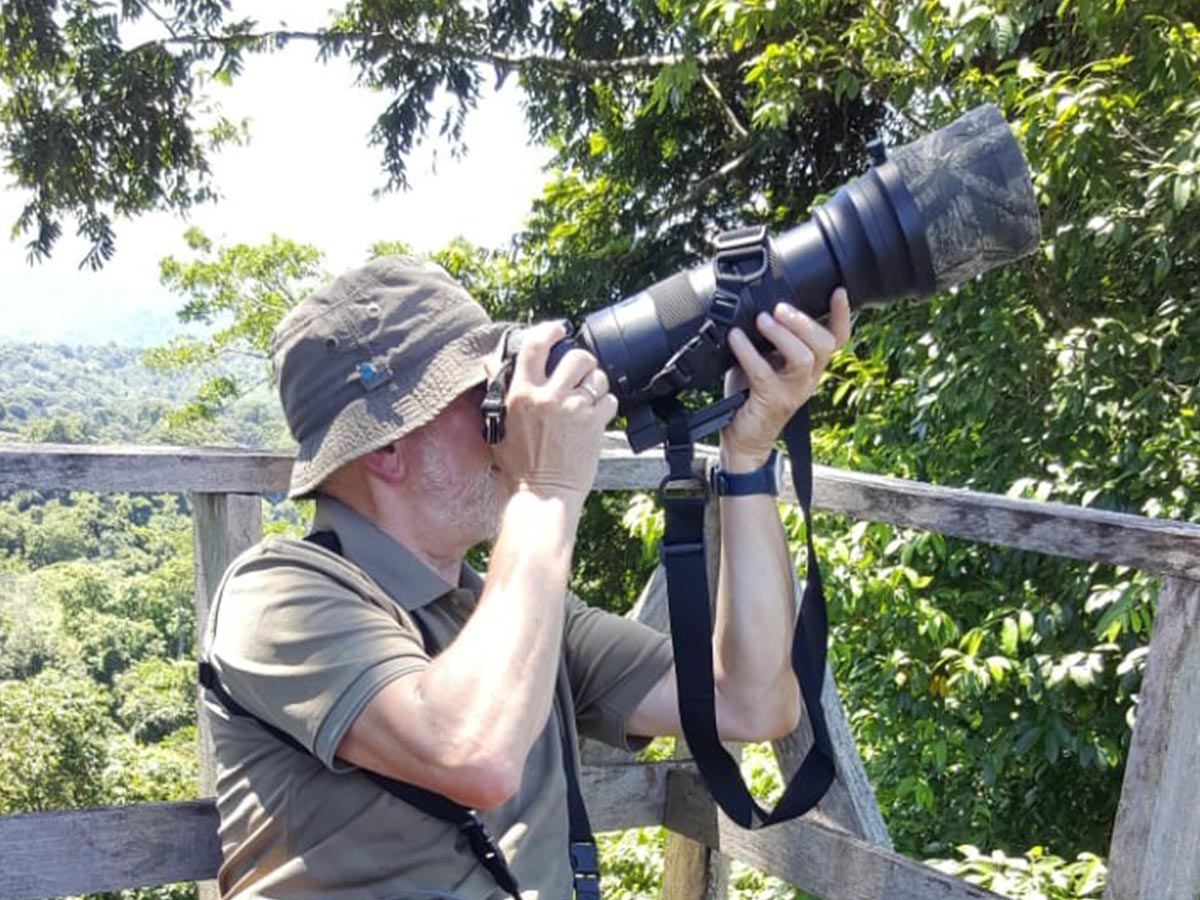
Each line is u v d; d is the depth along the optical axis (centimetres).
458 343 141
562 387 132
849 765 204
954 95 453
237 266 1995
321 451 140
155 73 1021
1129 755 145
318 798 131
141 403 6319
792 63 521
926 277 143
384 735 123
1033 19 419
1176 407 377
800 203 856
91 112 1027
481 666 122
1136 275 416
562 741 158
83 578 3062
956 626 339
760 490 158
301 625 129
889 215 141
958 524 166
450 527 144
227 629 133
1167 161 361
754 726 162
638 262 943
